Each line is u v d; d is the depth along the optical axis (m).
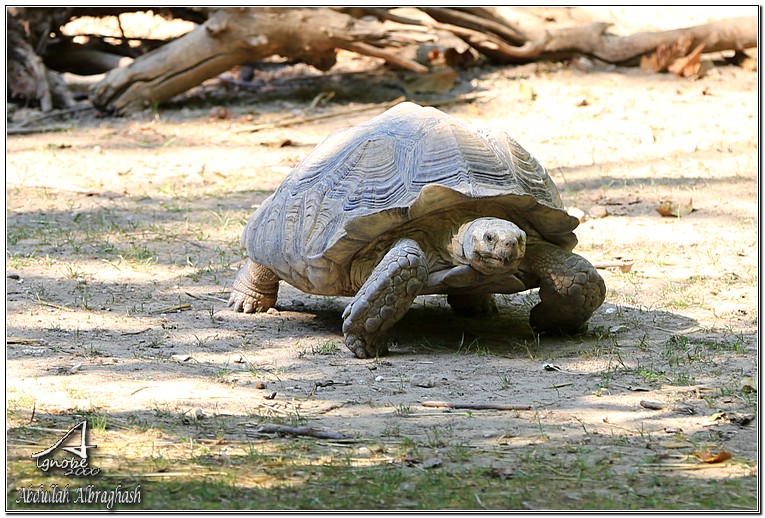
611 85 24.70
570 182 18.06
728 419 8.08
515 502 6.44
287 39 22.52
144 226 15.66
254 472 6.96
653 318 11.38
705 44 25.83
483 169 10.20
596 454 7.33
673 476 6.93
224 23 22.27
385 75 25.38
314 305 12.19
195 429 7.86
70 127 21.84
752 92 24.06
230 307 11.88
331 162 10.74
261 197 17.55
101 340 10.46
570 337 10.76
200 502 6.40
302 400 8.66
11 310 11.35
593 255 14.10
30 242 14.55
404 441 7.56
